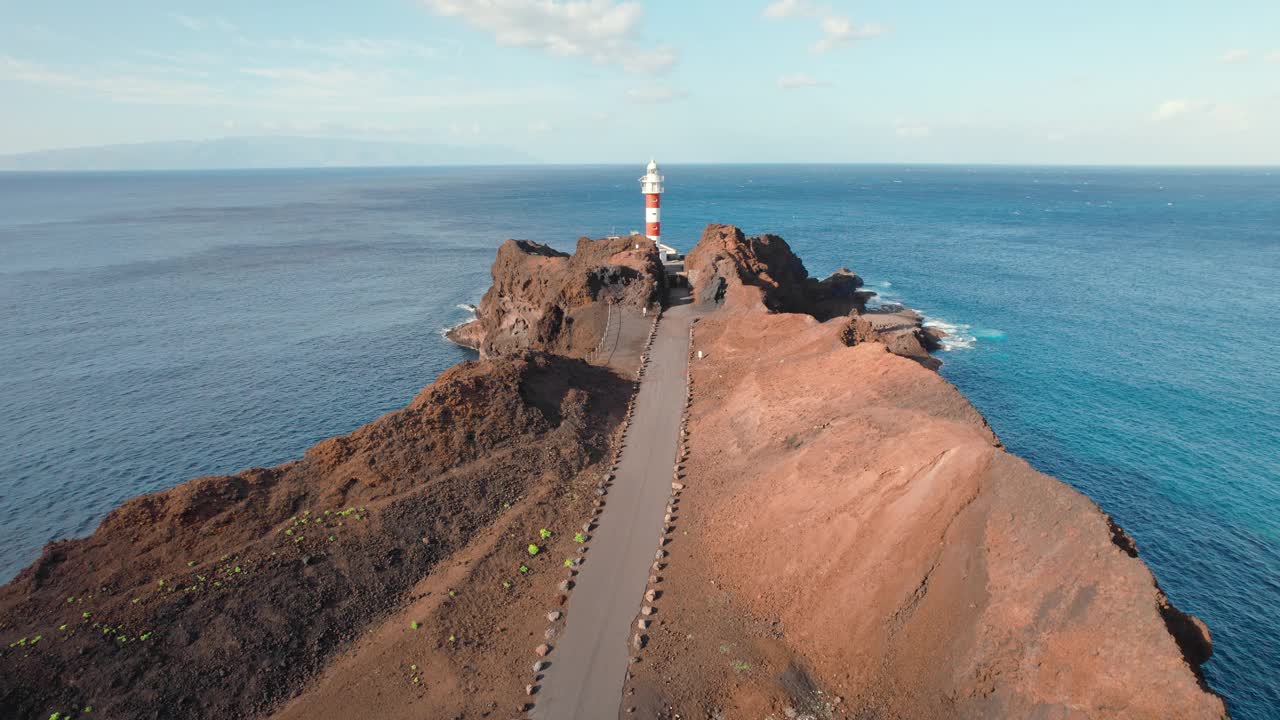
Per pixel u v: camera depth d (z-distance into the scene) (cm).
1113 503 4978
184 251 17538
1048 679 2364
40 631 2750
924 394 4078
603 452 4591
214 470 5838
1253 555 4378
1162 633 2227
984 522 2866
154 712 2553
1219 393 7019
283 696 2731
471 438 4366
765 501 3675
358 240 19762
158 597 2948
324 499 3725
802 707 2619
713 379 5650
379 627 3091
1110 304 10806
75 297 12112
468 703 2630
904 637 2752
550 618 3050
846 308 9994
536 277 8588
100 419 6838
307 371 8319
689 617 3083
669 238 18388
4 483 5597
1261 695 3316
